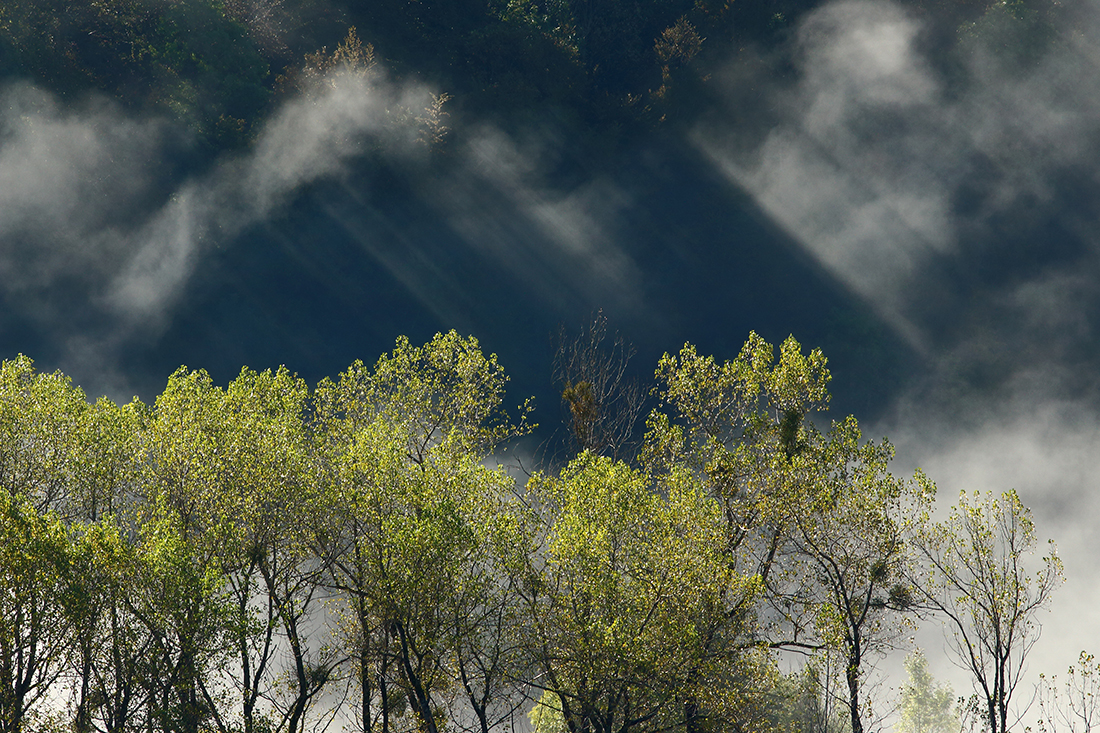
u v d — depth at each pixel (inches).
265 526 765.9
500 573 759.7
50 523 683.4
